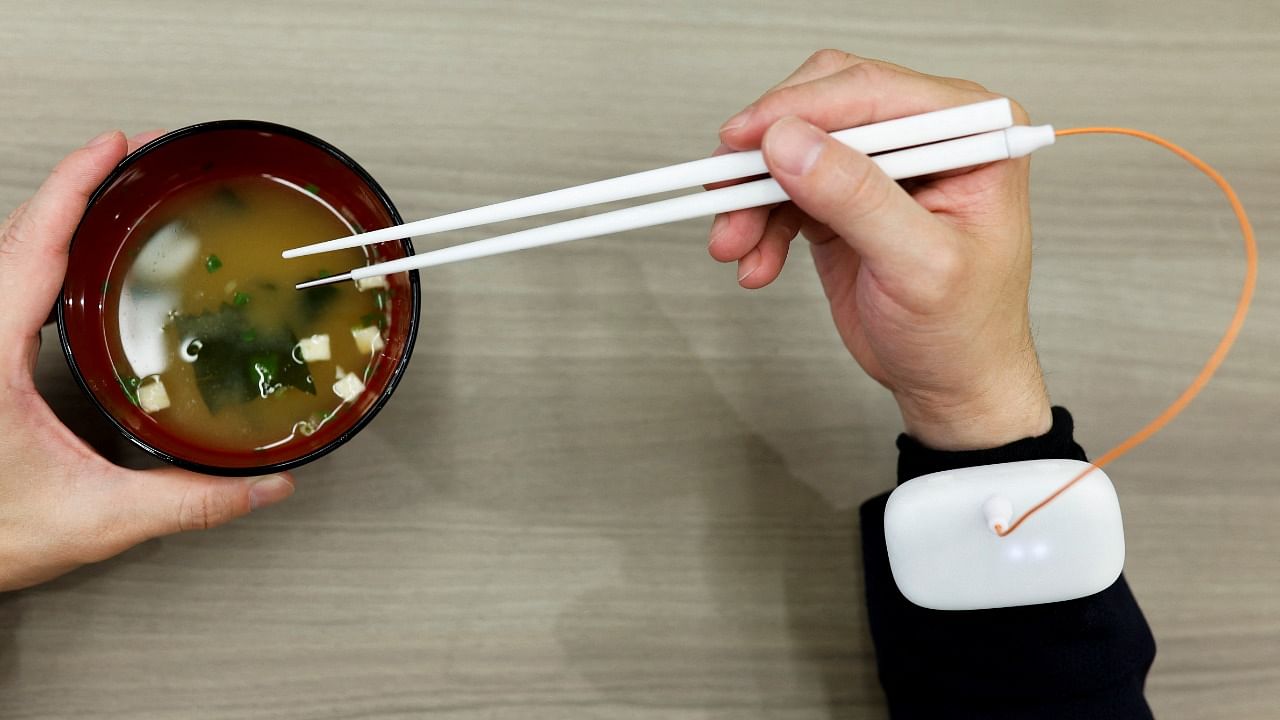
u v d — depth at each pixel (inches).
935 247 21.8
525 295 26.5
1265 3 28.4
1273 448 27.7
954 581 23.0
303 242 23.9
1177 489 27.5
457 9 26.6
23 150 25.7
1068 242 27.6
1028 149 21.7
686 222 26.9
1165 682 27.2
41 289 22.9
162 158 22.8
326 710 25.9
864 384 27.1
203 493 23.7
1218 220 27.9
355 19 26.4
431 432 26.2
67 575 25.5
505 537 26.3
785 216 24.6
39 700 25.4
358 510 26.0
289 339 23.8
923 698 24.4
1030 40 27.9
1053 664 23.4
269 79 26.2
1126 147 27.8
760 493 26.8
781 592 26.7
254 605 25.8
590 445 26.5
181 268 23.6
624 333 26.7
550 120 26.7
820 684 26.7
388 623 26.0
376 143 26.3
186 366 23.5
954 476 23.1
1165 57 28.1
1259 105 28.2
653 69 27.0
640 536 26.6
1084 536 22.8
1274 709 27.2
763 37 27.3
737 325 27.0
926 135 21.7
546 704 26.2
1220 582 27.4
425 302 26.3
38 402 23.4
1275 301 27.9
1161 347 27.7
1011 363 24.0
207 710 25.7
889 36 27.6
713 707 26.5
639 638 26.5
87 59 25.9
